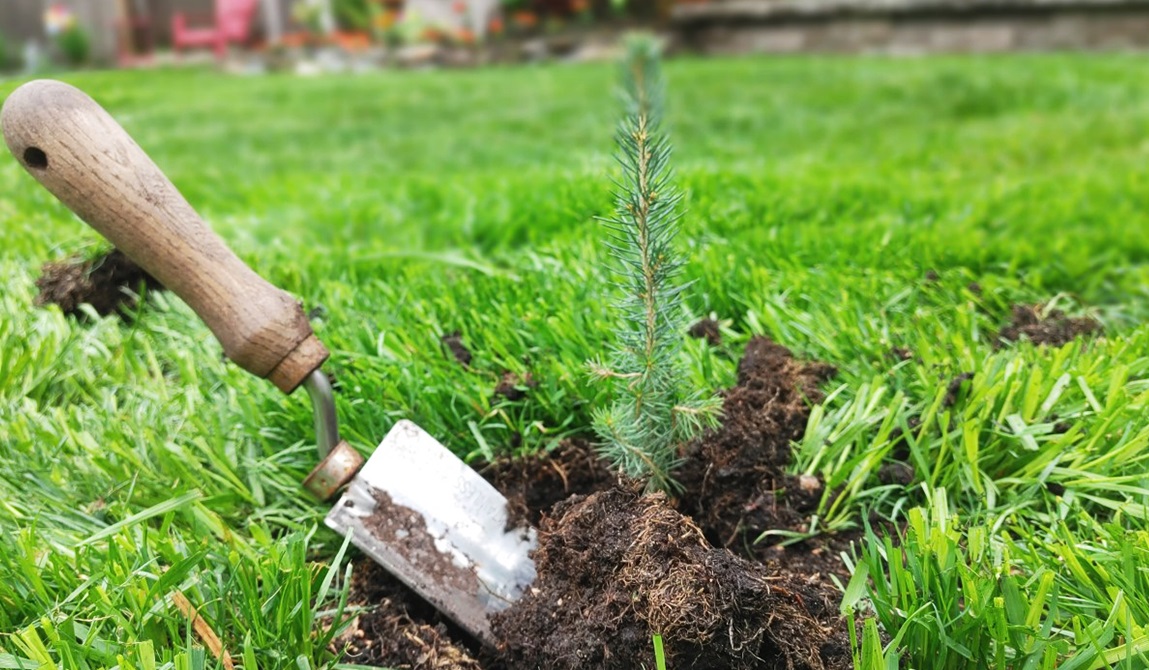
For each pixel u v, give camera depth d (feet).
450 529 1.07
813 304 1.64
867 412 1.27
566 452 1.26
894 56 7.63
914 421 1.30
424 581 1.04
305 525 1.18
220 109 5.32
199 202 2.72
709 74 6.37
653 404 1.11
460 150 4.03
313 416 1.22
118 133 1.02
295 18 10.28
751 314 1.56
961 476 1.20
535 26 9.73
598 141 4.13
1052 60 6.29
